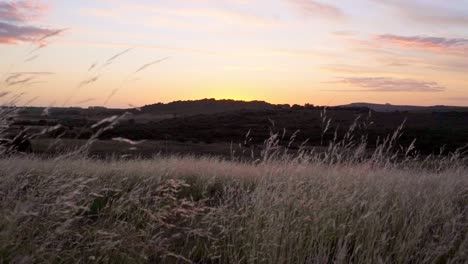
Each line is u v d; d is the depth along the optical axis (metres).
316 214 5.00
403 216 5.69
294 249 4.48
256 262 4.37
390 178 6.72
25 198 3.74
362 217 4.85
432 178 7.45
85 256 3.86
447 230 4.93
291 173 5.67
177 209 4.65
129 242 4.14
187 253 4.67
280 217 4.69
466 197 7.24
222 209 4.98
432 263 4.48
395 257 4.74
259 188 5.25
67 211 3.50
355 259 4.34
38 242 3.52
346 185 5.86
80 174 4.53
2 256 3.19
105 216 4.77
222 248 4.88
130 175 8.41
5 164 3.84
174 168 10.73
